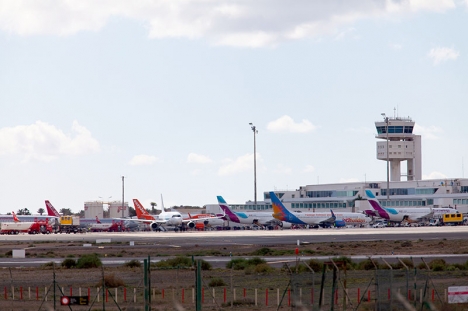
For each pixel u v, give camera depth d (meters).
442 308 58.28
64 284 85.75
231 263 108.44
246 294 75.44
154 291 73.75
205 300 71.31
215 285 83.44
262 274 93.94
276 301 69.25
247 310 63.66
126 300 71.75
